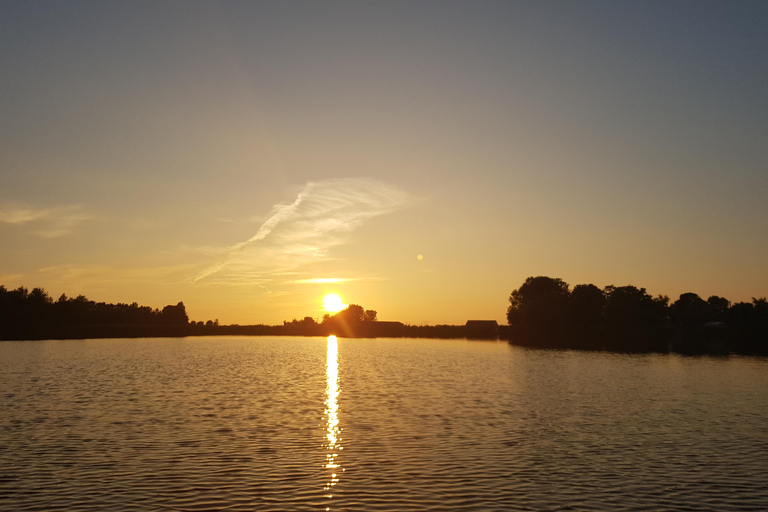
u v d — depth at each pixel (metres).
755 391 56.66
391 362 93.75
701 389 58.06
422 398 50.84
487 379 67.19
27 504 22.39
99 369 78.00
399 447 31.80
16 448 31.19
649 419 40.97
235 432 35.53
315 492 23.95
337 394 53.41
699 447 32.38
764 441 34.00
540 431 36.44
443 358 103.62
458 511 21.86
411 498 23.30
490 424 38.66
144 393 53.50
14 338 183.25
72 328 195.12
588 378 68.50
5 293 187.62
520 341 175.25
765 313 193.62
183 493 23.72
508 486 24.94
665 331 179.88
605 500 23.27
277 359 100.25
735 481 25.94
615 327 182.00
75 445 31.91
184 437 34.03
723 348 134.75
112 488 24.33
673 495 23.98
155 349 129.50
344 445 32.16
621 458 29.83
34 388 56.81
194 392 54.41
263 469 27.27
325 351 126.81
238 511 21.73
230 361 94.62
